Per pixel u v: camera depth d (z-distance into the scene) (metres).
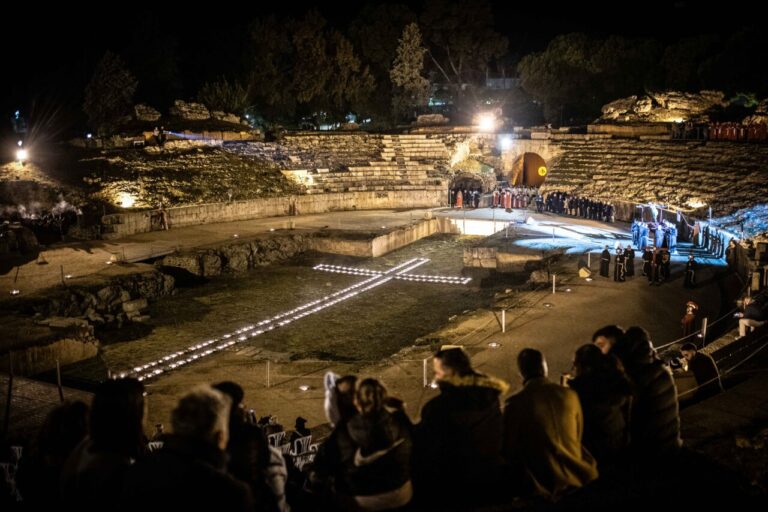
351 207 64.62
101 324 32.72
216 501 5.09
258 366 26.77
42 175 53.12
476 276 42.72
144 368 27.45
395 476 7.27
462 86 88.75
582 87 81.62
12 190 49.41
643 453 8.65
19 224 42.84
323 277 43.41
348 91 83.75
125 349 30.17
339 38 82.44
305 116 86.31
